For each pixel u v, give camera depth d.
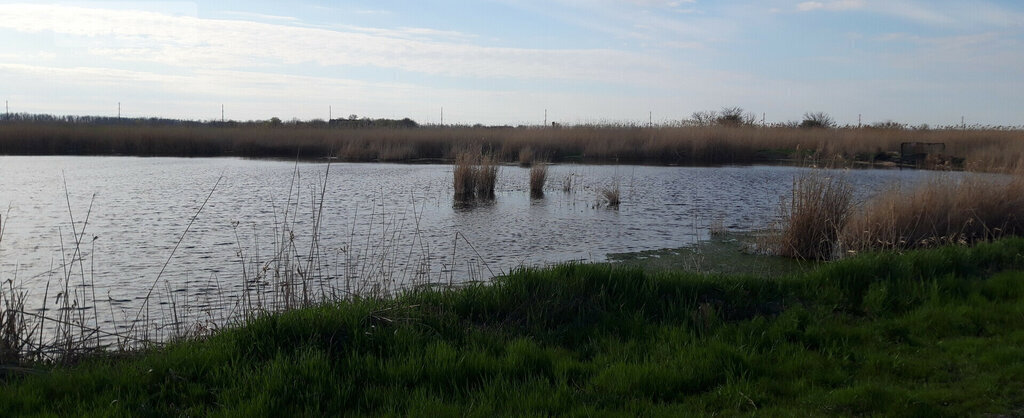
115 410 4.27
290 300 7.27
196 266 10.29
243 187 21.06
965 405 4.51
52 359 5.59
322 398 4.55
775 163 34.09
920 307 6.54
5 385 4.73
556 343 5.80
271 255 11.07
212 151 38.59
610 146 36.59
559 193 20.75
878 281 7.02
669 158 36.12
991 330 5.96
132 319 7.69
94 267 10.21
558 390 4.70
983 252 8.36
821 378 5.04
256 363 4.93
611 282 6.79
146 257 10.90
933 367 5.19
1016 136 35.97
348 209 16.59
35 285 9.12
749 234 13.55
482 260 10.43
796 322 6.05
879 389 4.71
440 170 28.66
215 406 4.48
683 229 14.12
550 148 36.59
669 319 6.25
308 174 26.09
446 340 5.56
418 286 7.29
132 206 16.64
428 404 4.39
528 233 13.45
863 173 26.77
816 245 11.03
